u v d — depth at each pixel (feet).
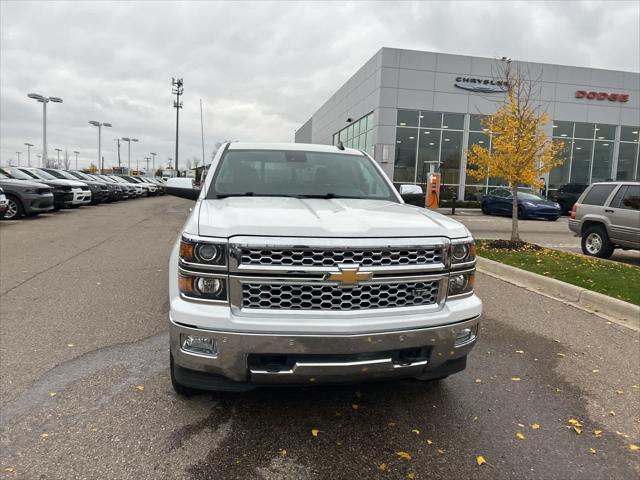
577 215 34.65
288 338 8.40
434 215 10.87
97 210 65.82
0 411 10.19
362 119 96.32
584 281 22.90
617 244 32.01
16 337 14.60
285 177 13.37
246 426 9.89
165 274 23.79
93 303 18.43
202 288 8.66
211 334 8.48
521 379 12.57
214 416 10.24
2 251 30.07
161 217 56.39
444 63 85.35
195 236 8.72
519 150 34.63
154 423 9.89
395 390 11.71
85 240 35.53
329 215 9.67
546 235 48.57
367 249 8.77
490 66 86.28
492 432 9.95
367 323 8.62
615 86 92.73
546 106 90.68
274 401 10.96
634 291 20.83
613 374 13.03
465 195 88.63
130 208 71.46
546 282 22.68
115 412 10.27
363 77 95.25
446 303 9.52
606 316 18.45
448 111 86.43
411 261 9.10
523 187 73.87
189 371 9.16
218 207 10.34
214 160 13.89
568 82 90.99
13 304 18.12
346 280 8.63
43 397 10.84
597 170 94.94
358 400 11.16
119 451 8.89
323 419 10.27
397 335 8.80
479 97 86.79
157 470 8.39
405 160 86.48
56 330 15.29
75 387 11.37
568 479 8.49
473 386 12.08
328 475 8.42
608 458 9.15
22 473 8.18
